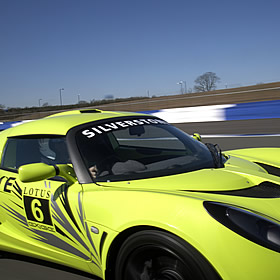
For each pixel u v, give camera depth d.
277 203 1.79
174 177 2.10
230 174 2.17
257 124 9.93
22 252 2.54
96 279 2.24
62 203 2.11
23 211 2.40
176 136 2.78
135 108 28.14
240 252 1.46
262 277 1.42
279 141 7.17
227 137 8.47
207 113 12.16
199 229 1.53
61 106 46.81
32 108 44.84
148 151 2.54
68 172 2.17
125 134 2.52
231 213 1.58
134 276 1.74
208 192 1.87
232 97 23.09
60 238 2.19
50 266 2.50
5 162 2.69
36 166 2.05
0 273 2.48
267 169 2.70
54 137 2.42
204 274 1.49
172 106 24.80
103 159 2.25
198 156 2.51
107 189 2.00
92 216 1.92
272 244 1.46
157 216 1.64
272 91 21.59
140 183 2.04
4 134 2.87
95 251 1.95
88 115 2.71
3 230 2.64
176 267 1.61
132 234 1.73
